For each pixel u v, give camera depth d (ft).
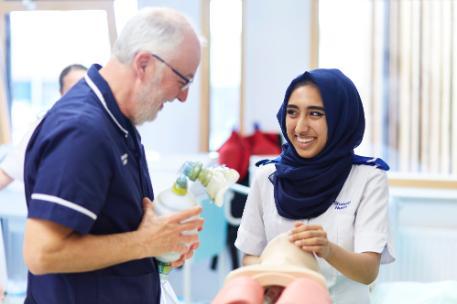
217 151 12.35
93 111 4.22
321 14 12.41
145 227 4.32
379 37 12.23
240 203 11.05
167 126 13.09
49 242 3.91
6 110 13.14
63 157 3.96
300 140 5.15
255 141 12.35
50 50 12.77
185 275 10.59
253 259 5.38
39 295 4.58
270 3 12.53
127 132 4.49
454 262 10.91
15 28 12.76
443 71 12.08
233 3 12.53
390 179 12.14
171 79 4.31
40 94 13.06
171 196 4.53
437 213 11.60
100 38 12.41
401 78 12.25
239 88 12.66
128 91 4.39
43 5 12.35
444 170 12.27
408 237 11.01
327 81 5.03
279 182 5.33
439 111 12.19
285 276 3.28
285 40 12.57
